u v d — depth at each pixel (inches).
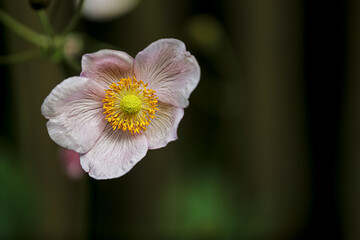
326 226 22.5
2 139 20.7
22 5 20.2
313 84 22.1
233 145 21.8
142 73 15.1
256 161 22.0
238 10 21.6
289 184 22.4
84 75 14.9
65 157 17.9
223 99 21.6
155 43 14.7
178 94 15.0
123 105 15.3
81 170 17.7
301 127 22.3
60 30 20.6
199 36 20.3
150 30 21.4
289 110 22.1
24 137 21.0
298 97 22.1
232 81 21.6
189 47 21.6
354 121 21.8
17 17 20.3
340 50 21.8
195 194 19.8
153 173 21.8
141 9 21.2
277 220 22.2
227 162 21.7
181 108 15.0
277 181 22.2
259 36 21.6
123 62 15.0
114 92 15.2
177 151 21.6
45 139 21.0
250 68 21.7
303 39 21.8
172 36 21.6
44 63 20.7
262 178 22.1
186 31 21.4
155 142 15.3
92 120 15.2
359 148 21.9
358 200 22.1
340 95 22.0
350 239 22.2
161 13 21.4
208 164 20.8
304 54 21.9
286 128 22.2
